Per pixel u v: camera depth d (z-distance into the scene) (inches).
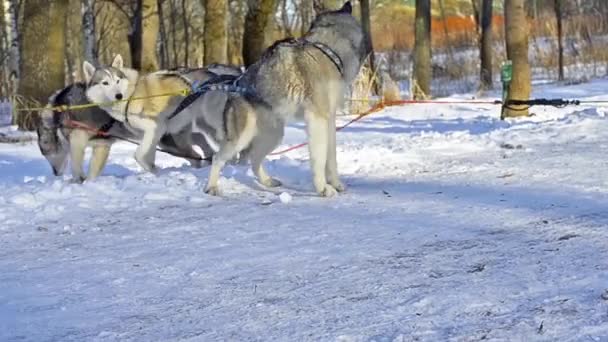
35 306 206.1
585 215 268.1
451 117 697.0
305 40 333.7
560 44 1121.4
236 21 1566.2
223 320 187.3
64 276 232.8
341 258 233.6
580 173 350.0
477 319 174.9
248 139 346.9
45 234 291.4
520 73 629.6
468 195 317.7
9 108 1026.7
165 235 278.8
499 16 1784.0
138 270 234.8
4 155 555.5
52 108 408.2
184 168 429.4
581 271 203.5
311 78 329.1
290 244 254.5
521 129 516.4
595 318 168.7
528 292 190.1
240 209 317.7
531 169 368.8
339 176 384.5
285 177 385.1
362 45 345.1
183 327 184.5
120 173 450.3
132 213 321.7
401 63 1251.8
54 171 437.1
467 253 230.2
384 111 757.3
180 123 417.4
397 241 249.4
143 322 189.6
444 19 1679.4
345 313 185.8
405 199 318.0
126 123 409.4
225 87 347.3
